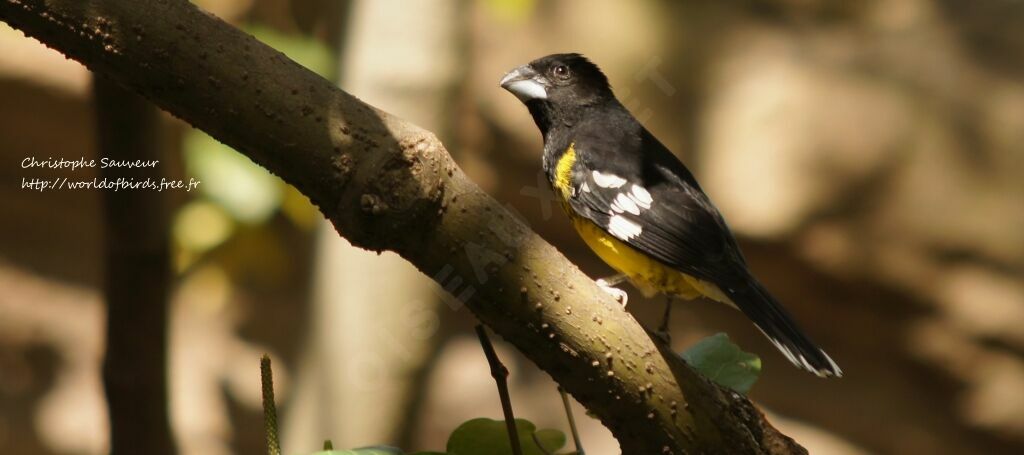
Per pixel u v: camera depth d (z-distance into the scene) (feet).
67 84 43.60
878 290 42.34
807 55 42.78
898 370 43.80
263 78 11.67
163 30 11.49
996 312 41.45
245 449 46.32
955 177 41.27
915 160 41.45
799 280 43.06
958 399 43.04
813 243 42.04
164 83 11.59
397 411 34.37
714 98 42.86
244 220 36.55
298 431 35.24
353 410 34.27
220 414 46.11
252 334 46.98
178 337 46.60
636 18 43.52
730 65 43.06
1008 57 42.22
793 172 41.83
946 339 42.34
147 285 18.13
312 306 35.14
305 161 11.73
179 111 11.85
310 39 37.19
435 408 45.42
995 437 42.73
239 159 35.78
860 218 41.73
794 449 13.91
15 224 46.39
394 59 32.78
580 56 25.50
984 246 41.22
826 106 41.96
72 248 47.06
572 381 12.96
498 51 43.55
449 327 46.98
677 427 13.28
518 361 46.93
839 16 44.04
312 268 35.32
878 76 42.16
